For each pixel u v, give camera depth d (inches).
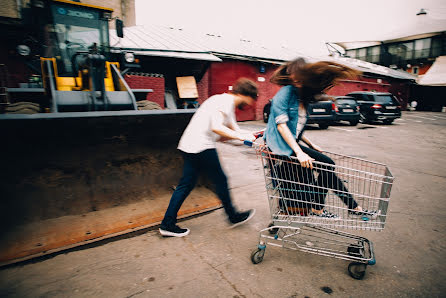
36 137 104.0
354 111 495.5
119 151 125.3
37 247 97.6
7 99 185.9
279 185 96.7
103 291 81.0
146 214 124.3
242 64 518.0
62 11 202.1
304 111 96.7
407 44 1370.6
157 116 129.6
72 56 209.5
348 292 84.6
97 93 175.6
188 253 101.7
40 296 78.0
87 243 103.3
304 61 91.2
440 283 90.0
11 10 414.3
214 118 98.9
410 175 213.3
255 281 88.0
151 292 81.4
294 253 104.5
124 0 601.0
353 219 94.6
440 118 779.4
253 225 125.5
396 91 996.6
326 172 94.0
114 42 390.6
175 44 454.0
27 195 108.0
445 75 1125.7
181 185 109.2
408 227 128.2
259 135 109.8
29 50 195.9
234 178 191.6
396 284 89.0
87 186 120.5
